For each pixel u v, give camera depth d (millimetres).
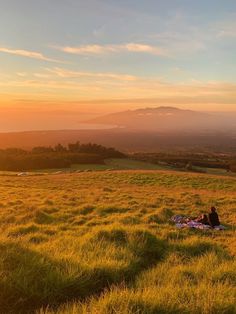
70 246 9664
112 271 7766
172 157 167750
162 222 17469
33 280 6816
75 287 6840
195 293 6406
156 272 8000
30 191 34500
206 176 54156
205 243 11336
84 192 34062
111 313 5570
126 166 116375
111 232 11445
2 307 6121
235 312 5855
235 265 8414
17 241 9070
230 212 21984
